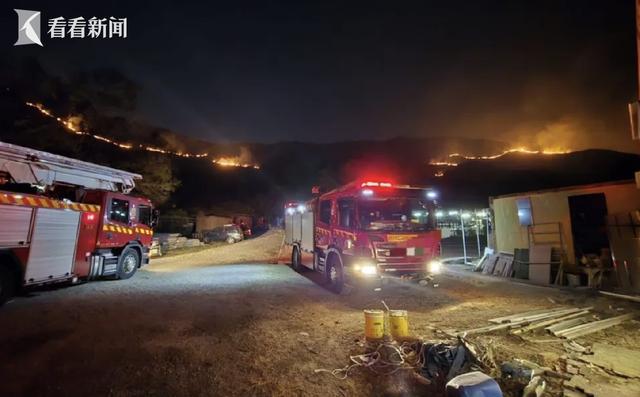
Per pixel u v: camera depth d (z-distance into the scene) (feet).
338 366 14.28
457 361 13.09
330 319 21.38
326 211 34.09
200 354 15.62
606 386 12.07
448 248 74.08
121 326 19.88
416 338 16.33
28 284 26.53
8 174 30.35
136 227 39.19
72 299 27.20
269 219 158.51
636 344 16.61
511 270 37.22
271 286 33.19
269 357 15.29
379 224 27.81
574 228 34.32
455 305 24.66
